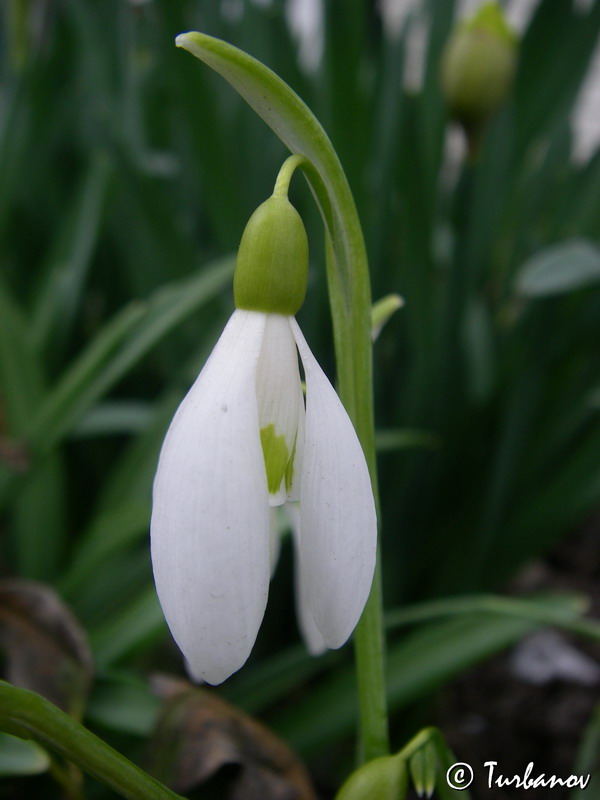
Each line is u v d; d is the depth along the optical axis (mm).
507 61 175
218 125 199
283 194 76
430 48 222
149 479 173
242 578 69
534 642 243
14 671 129
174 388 192
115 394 241
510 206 247
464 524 211
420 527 202
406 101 186
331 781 186
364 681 92
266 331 75
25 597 135
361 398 86
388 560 197
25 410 178
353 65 187
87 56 229
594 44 226
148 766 124
